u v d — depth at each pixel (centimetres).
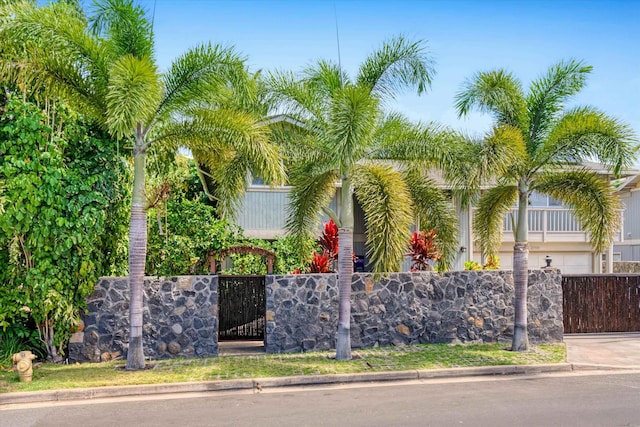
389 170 1109
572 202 1228
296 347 1213
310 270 1430
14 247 1013
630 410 776
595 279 1488
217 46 1005
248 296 1293
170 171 1518
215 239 1567
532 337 1337
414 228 1739
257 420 739
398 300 1280
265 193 1867
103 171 1106
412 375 1012
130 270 1038
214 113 1017
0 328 1069
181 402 847
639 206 2916
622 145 1091
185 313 1166
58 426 723
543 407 794
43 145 1023
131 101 866
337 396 877
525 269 1223
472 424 709
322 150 1105
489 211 1316
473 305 1316
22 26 934
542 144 1202
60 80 979
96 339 1120
